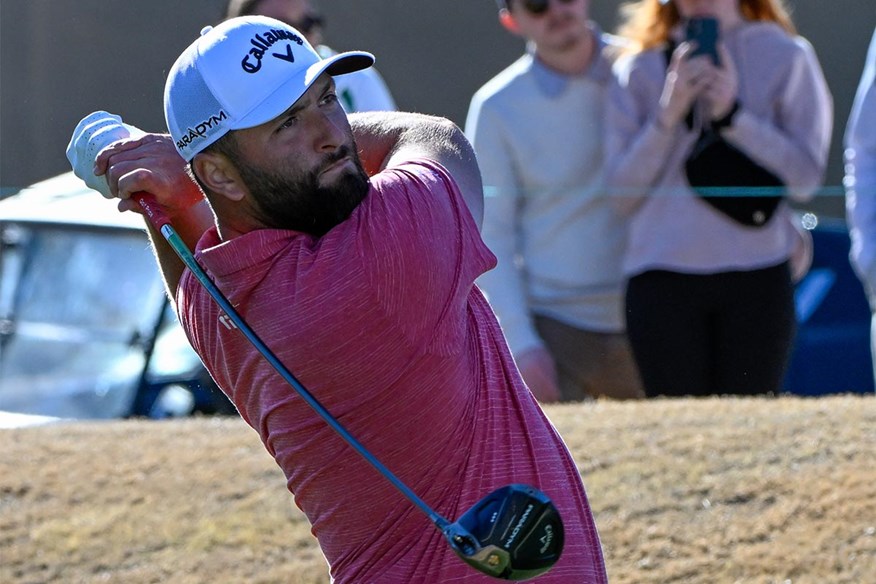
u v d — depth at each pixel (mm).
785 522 15031
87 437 19391
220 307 8648
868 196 19141
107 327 24266
